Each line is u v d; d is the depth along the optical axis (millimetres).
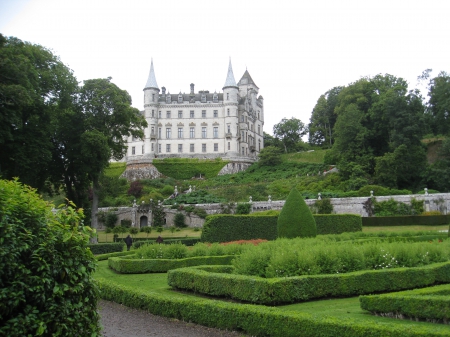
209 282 13922
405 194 54969
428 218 45625
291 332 9484
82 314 7547
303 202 29609
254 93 117688
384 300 10664
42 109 36688
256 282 12406
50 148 40812
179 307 12211
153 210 60969
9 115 31938
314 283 12945
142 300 13516
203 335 10609
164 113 105062
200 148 103688
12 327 6609
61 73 39375
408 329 7988
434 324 9711
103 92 43062
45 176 42781
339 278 13297
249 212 56875
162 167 96312
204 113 104938
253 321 10273
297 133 119125
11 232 6766
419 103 63938
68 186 44594
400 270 14109
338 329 8734
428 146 74562
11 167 36906
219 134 104062
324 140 116688
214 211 59094
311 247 16062
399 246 16969
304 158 94438
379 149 71812
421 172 61812
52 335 7027
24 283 6801
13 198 7113
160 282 17703
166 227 59750
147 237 47875
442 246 17734
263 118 123312
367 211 51719
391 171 61094
